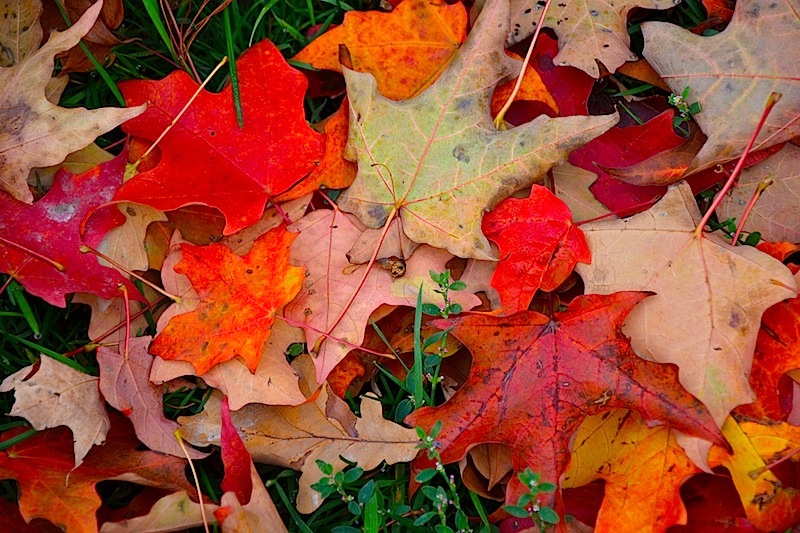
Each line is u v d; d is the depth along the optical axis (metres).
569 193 0.72
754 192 0.71
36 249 0.69
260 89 0.71
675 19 0.76
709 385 0.67
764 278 0.68
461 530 0.67
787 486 0.68
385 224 0.70
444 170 0.70
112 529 0.66
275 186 0.70
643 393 0.67
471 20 0.73
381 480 0.70
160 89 0.70
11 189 0.69
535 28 0.72
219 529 0.68
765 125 0.70
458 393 0.68
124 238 0.70
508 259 0.69
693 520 0.69
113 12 0.73
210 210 0.71
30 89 0.69
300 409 0.69
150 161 0.71
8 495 0.70
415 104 0.70
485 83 0.70
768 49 0.70
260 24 0.75
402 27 0.72
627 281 0.69
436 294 0.70
